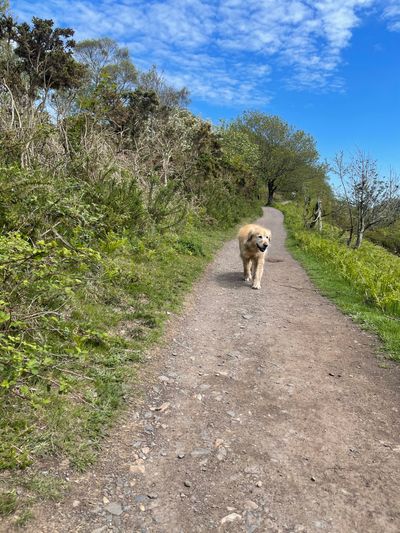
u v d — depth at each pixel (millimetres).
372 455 3355
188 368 4734
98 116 9852
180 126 17625
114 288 6227
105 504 2676
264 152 51406
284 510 2738
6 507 2465
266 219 31547
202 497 2818
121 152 11641
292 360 5184
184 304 6945
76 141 8820
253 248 8773
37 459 2906
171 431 3531
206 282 8883
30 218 5242
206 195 18000
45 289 4277
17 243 3854
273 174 52000
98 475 2908
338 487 2973
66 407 3447
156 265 8344
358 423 3818
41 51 9828
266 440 3486
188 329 5953
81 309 5152
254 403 4082
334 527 2617
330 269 11336
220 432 3564
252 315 6922
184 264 9391
